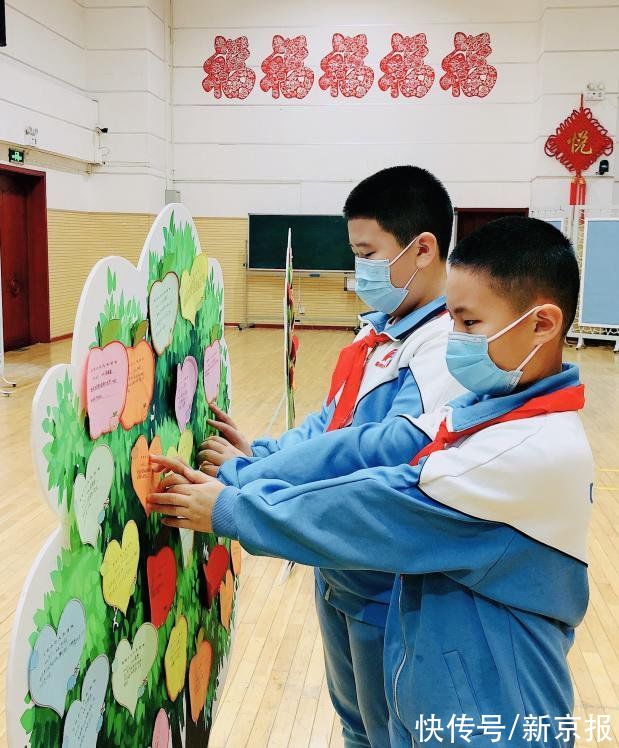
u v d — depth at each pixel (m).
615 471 4.35
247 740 1.88
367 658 1.18
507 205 10.21
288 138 10.44
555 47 9.59
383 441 1.02
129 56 9.62
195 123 10.57
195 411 1.25
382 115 10.26
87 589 0.84
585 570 0.96
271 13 10.24
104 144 9.78
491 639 0.92
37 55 8.31
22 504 3.52
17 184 8.47
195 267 1.21
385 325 1.35
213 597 1.39
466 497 0.88
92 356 0.83
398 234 1.20
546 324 0.90
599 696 2.10
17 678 0.70
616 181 9.95
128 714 0.98
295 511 0.93
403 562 0.92
